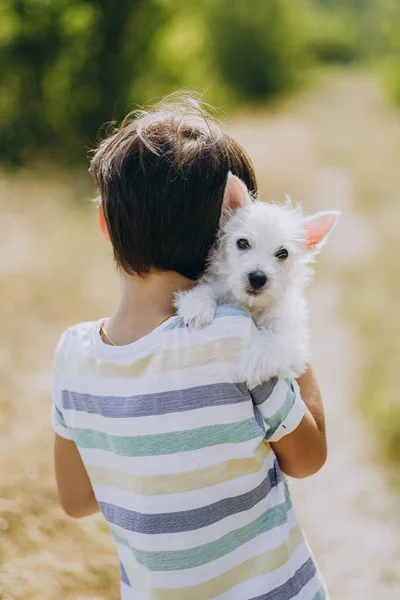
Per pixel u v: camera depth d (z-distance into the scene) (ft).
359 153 54.24
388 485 14.99
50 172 40.37
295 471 5.71
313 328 23.82
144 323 5.57
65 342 5.83
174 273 5.68
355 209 39.29
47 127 46.14
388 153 53.88
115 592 10.51
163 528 5.24
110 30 47.73
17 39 45.78
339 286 27.66
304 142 59.88
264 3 107.65
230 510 5.24
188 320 5.29
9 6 44.93
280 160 50.80
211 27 105.19
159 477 5.19
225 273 7.07
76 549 11.30
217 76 97.35
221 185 5.63
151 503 5.24
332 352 21.85
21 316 20.75
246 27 106.01
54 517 11.95
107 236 5.98
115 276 24.71
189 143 5.51
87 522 11.98
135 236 5.42
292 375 5.93
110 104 48.01
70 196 34.65
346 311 24.93
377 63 148.15
